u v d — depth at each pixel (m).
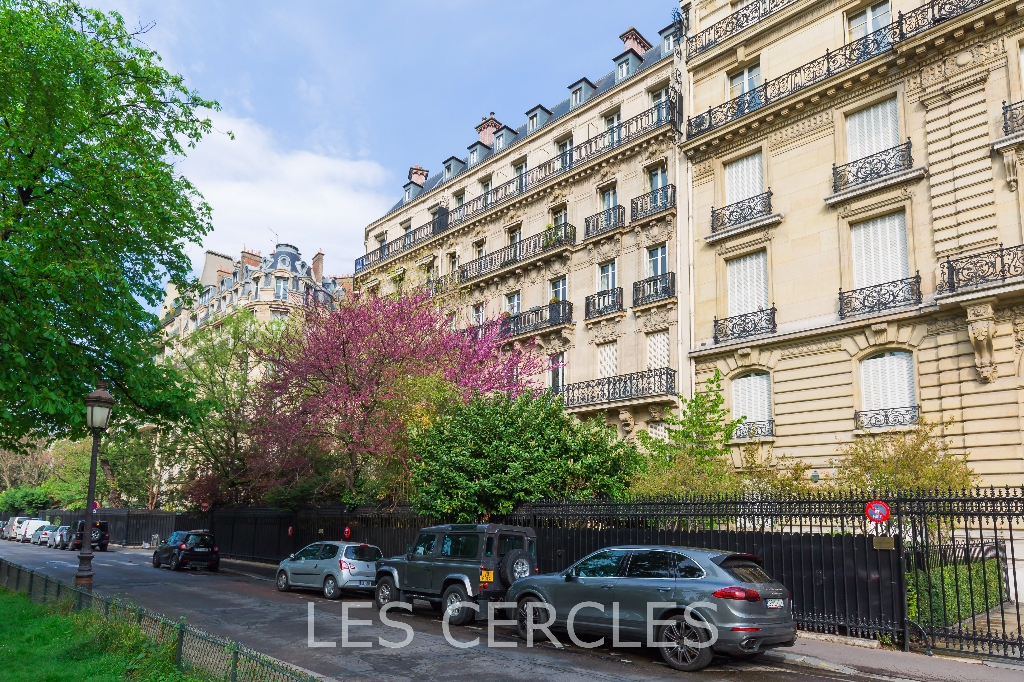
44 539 45.53
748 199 21.95
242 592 17.70
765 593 8.95
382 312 21.77
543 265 29.12
